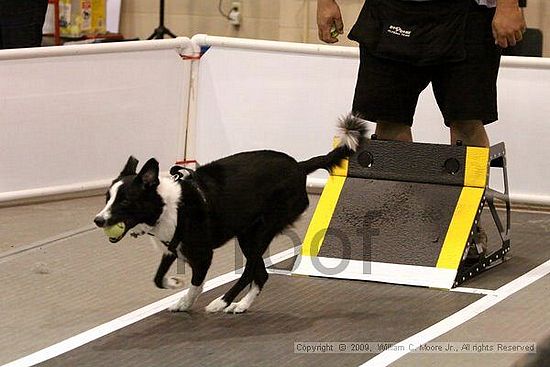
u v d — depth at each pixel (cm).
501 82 855
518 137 861
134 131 905
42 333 585
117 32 1398
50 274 692
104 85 878
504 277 692
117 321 606
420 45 700
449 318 612
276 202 618
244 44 909
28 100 841
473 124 722
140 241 769
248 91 920
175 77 921
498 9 675
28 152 852
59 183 872
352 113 701
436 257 675
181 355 552
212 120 935
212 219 589
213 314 620
